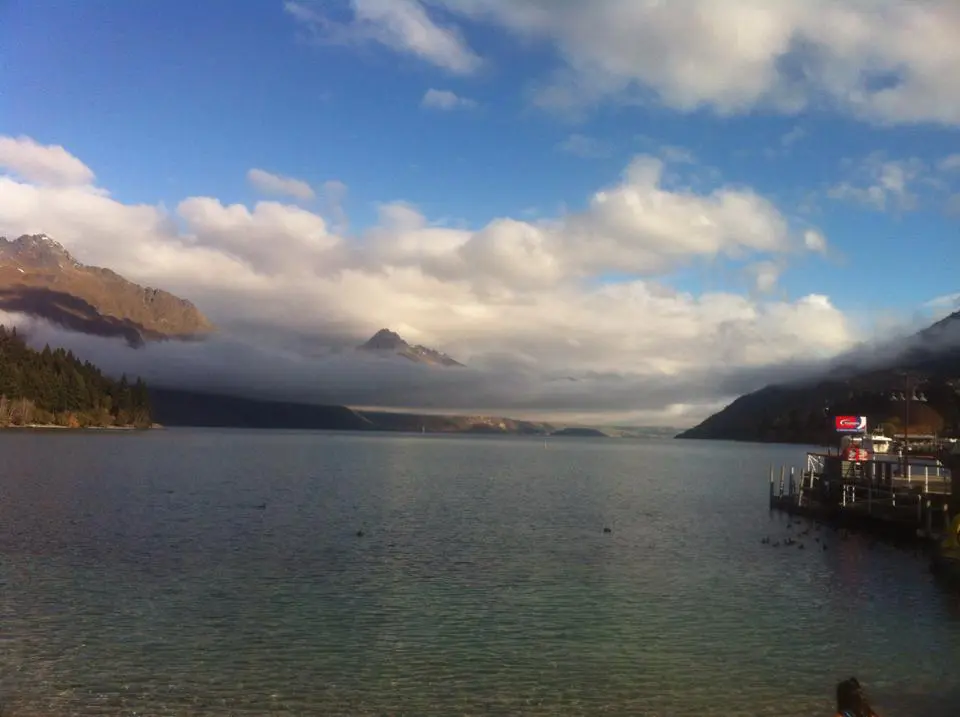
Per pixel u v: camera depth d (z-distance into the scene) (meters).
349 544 46.16
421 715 20.95
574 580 36.97
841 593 34.91
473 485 96.94
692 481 112.56
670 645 26.92
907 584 36.91
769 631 28.72
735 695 22.61
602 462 178.12
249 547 44.22
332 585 34.88
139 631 27.31
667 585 36.19
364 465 139.12
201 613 29.77
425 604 31.86
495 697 22.20
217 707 21.16
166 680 22.88
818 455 72.12
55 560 39.03
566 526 56.91
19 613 29.11
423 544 46.81
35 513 56.56
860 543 49.69
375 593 33.56
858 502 57.06
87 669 23.58
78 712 20.61
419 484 96.31
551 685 23.14
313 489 84.31
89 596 31.88
